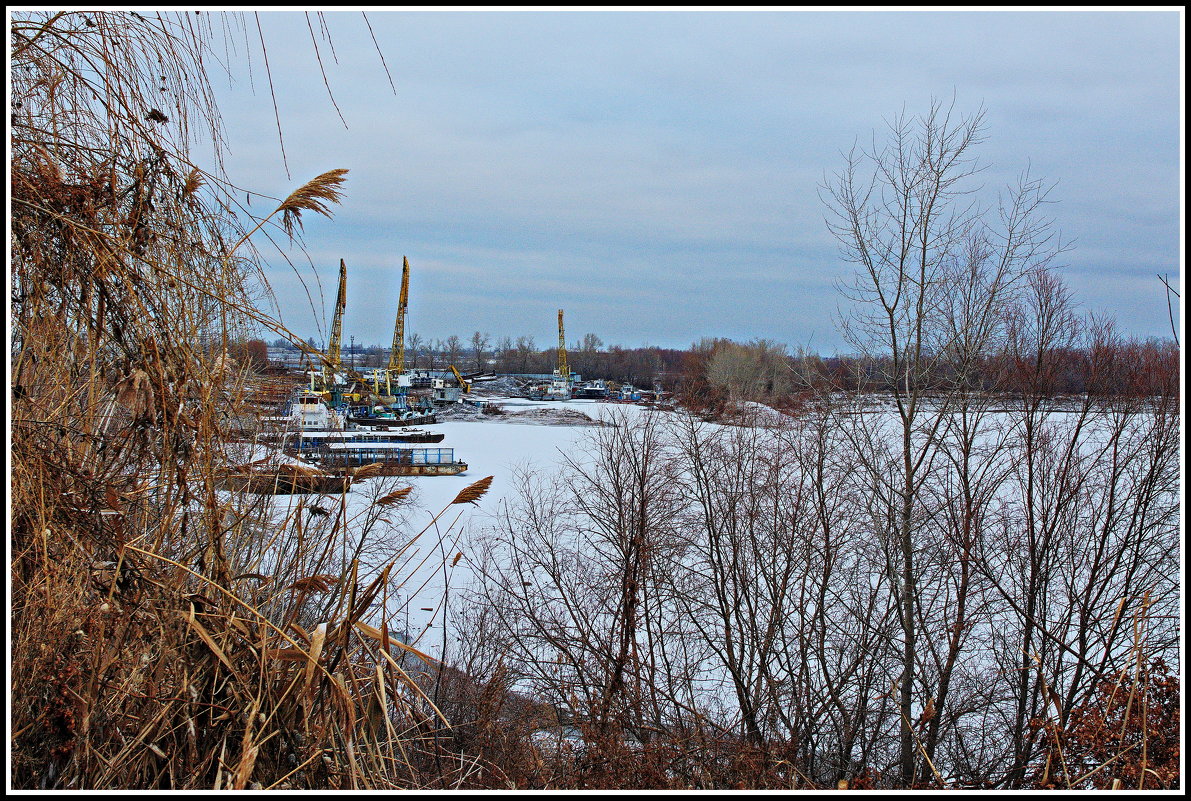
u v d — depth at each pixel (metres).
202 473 3.21
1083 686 11.42
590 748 9.35
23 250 2.91
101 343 3.14
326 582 3.21
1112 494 14.77
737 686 14.32
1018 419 15.77
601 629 15.08
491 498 24.28
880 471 15.08
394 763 3.27
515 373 116.25
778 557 17.12
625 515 15.55
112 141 3.09
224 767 2.94
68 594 2.89
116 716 3.00
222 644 3.07
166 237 3.22
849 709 14.80
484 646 12.84
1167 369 14.79
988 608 14.85
